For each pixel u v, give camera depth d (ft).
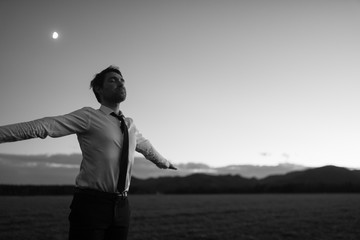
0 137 6.70
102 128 8.03
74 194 8.07
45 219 80.69
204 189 622.95
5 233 57.72
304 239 56.08
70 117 7.75
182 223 78.69
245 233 63.00
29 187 228.84
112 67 9.05
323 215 97.19
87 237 7.68
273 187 530.68
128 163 8.27
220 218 91.61
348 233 62.34
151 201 198.18
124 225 8.25
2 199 183.83
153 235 58.70
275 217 93.66
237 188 593.01
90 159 7.95
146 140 10.02
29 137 7.09
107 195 7.91
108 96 8.64
